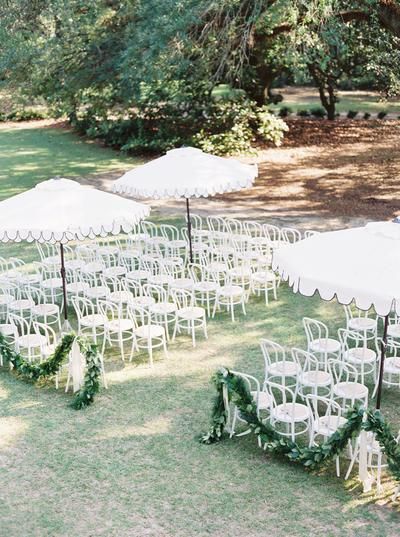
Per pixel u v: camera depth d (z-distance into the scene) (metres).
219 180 13.11
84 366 10.09
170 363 10.48
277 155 25.88
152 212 19.31
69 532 6.85
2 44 21.48
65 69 23.20
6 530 6.90
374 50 23.38
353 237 7.80
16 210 10.39
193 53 20.69
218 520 6.96
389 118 33.25
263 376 9.98
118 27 22.67
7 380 10.19
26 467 7.97
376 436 7.04
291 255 7.94
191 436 8.53
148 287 11.55
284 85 50.22
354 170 23.20
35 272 14.34
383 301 6.89
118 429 8.73
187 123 26.64
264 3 18.45
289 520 6.94
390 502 7.18
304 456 7.55
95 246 14.23
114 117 32.12
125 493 7.45
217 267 12.86
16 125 36.78
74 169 24.86
